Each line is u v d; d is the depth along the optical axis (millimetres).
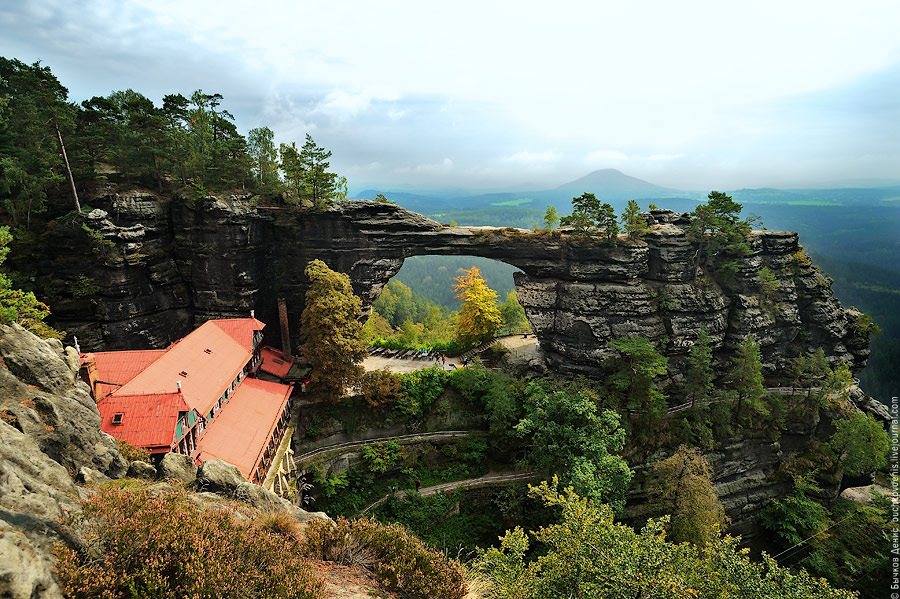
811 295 70250
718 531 24578
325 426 55031
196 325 62625
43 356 25656
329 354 53500
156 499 14758
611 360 61406
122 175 59031
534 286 67250
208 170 63094
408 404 58000
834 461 61500
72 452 22531
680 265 63750
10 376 22891
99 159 58062
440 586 16797
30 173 52906
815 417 63406
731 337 65875
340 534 18266
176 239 60188
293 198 65812
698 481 46656
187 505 15578
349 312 55531
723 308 65438
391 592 16375
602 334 62562
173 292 60594
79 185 54938
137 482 22109
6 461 14617
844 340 73562
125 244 54062
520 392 59031
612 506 48969
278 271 66062
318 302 52969
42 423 21953
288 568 13977
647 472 56312
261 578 13219
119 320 54625
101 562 12094
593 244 64312
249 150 68312
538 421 52500
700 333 59812
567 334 65000
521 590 20250
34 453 17906
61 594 10695
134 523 12734
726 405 59375
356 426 56281
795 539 55562
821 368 63688
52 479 16781
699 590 19953
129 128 59938
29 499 13094
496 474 56219
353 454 54219
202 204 58812
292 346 66875
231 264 60625
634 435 57812
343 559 17766
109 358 42250
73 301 52438
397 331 134875
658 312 64438
